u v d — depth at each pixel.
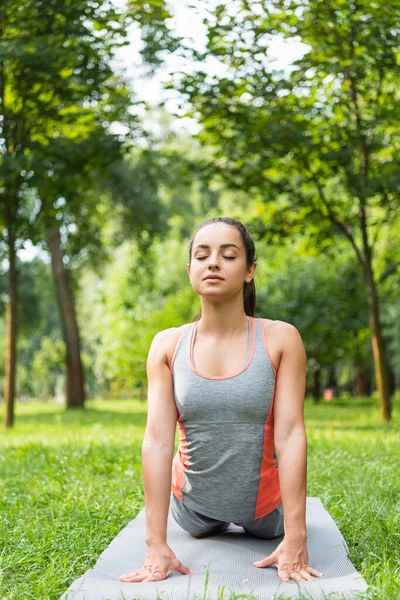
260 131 10.97
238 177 12.61
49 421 15.34
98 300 31.39
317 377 25.66
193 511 3.52
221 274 3.23
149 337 27.25
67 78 10.71
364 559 3.23
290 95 10.71
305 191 13.87
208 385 3.26
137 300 29.23
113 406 26.50
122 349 28.69
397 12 9.38
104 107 11.66
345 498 4.59
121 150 11.55
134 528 3.84
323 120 11.83
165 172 20.55
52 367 56.31
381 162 12.57
